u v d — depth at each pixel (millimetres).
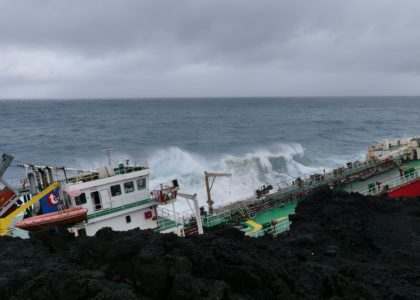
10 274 7984
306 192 30641
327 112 194125
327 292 9398
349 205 16859
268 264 9523
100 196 21500
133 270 8109
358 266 11922
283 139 89688
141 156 64375
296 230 15867
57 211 20234
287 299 8406
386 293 10086
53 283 7656
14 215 18406
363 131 108688
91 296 7230
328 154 68750
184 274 7715
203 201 38531
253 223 25578
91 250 8922
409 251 12859
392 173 36125
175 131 105125
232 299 7699
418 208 16984
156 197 23125
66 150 72750
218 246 10078
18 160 63219
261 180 48875
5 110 196000
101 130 106125
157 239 9352
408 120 143375
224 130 109312
